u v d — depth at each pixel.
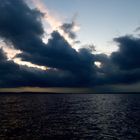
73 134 43.97
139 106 124.62
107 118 71.50
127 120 65.94
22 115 79.94
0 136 41.09
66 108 114.69
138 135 42.75
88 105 138.75
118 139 39.22
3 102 177.25
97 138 40.28
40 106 130.25
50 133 44.78
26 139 38.78
